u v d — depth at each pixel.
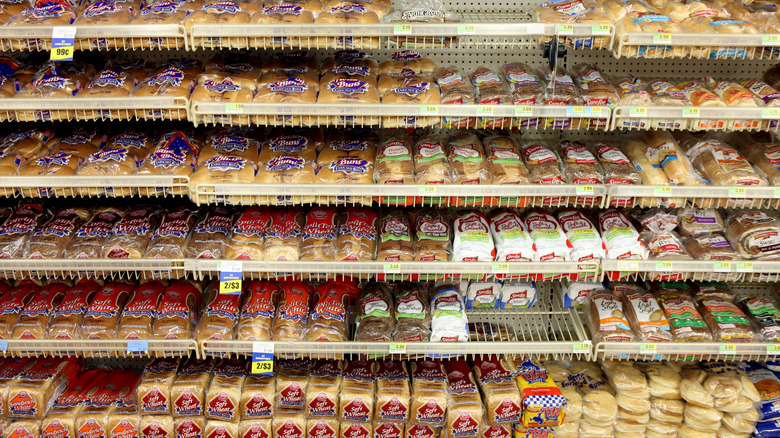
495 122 2.28
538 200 2.36
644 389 2.46
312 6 2.32
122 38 2.13
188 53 2.71
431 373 2.49
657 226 2.53
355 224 2.48
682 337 2.43
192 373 2.47
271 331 2.43
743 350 2.39
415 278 2.42
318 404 2.37
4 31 2.09
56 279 2.64
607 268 2.37
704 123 2.27
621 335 2.43
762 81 2.48
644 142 2.57
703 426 2.44
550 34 2.12
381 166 2.35
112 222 2.49
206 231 2.41
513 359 2.62
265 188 2.24
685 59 2.74
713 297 2.61
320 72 2.51
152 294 2.52
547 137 2.80
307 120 2.22
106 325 2.42
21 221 2.45
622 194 2.31
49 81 2.26
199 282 2.64
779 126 2.25
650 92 2.38
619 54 2.14
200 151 2.46
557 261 2.38
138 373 2.85
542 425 2.40
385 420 2.39
